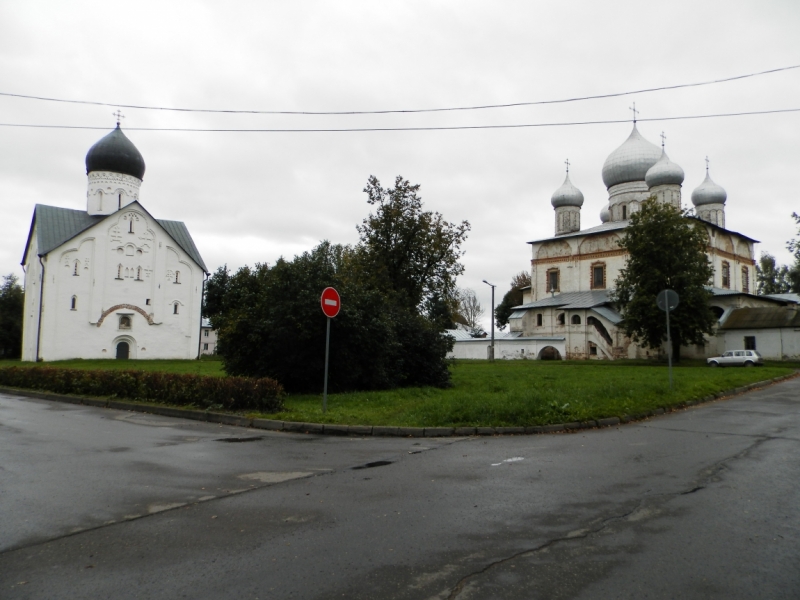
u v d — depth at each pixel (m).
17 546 5.21
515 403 12.80
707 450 9.40
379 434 11.38
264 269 22.27
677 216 41.44
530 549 5.05
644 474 7.77
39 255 52.56
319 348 17.98
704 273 40.84
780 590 4.25
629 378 22.92
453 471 8.07
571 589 4.28
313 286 17.88
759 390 21.03
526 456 9.11
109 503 6.50
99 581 4.46
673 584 4.35
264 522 5.80
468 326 92.81
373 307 18.84
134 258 56.62
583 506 6.31
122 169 58.75
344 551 5.01
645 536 5.36
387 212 25.27
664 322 40.25
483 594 4.20
